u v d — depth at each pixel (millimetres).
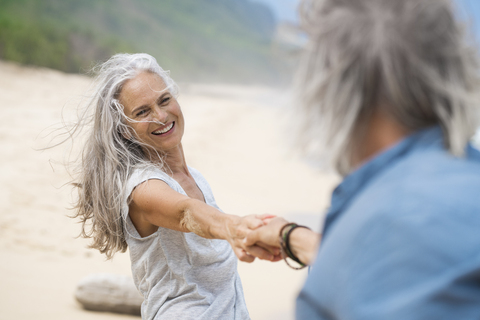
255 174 11703
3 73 21906
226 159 13008
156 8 99500
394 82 866
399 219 779
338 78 908
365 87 898
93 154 2193
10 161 9250
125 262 5824
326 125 924
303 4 996
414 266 745
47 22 45344
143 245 2133
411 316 720
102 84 2189
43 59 27500
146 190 2018
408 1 878
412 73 865
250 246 1575
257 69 82625
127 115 2182
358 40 890
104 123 2139
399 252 761
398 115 896
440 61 875
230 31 114062
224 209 8781
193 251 2080
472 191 780
